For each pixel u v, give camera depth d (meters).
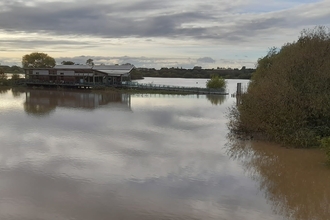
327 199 14.16
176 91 70.88
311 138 22.30
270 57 42.59
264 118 23.91
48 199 13.80
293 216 12.62
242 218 12.45
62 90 71.94
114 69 82.06
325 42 25.56
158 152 21.25
